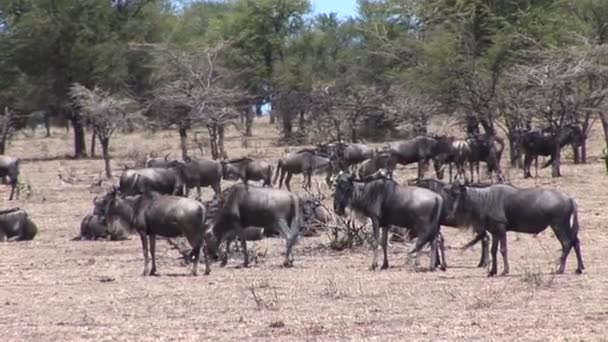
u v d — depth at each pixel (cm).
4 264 7575
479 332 4469
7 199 13288
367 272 6656
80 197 13338
